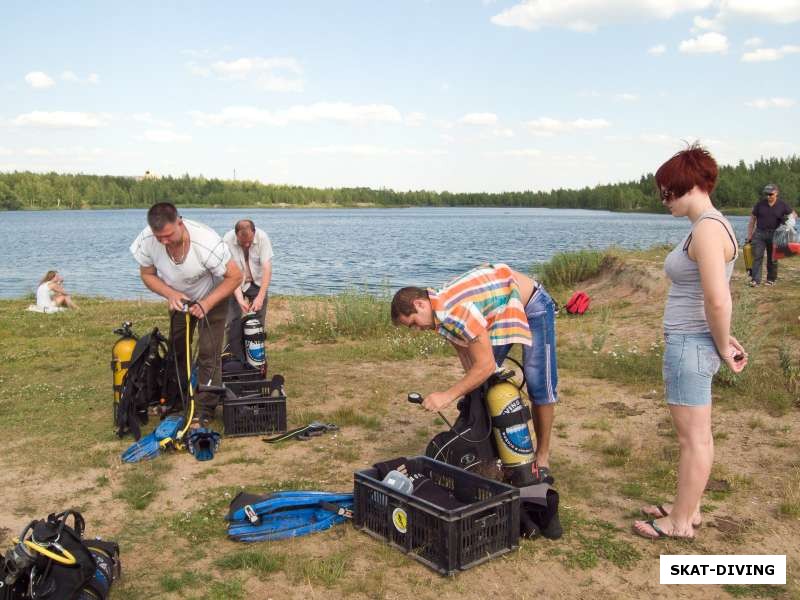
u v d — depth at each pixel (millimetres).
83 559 3193
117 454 5598
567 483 4910
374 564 3781
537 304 4695
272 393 6328
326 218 136625
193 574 3672
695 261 3660
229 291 6180
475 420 4547
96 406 7086
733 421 6102
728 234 3537
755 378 6961
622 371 8078
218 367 6527
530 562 3793
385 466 4348
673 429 6008
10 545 4059
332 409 6871
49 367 9070
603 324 11523
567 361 8727
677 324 3799
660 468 5070
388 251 42969
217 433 5707
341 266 32562
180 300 6000
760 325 9445
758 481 4828
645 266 15656
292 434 5922
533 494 4203
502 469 4625
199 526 4266
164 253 6023
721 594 3480
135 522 4359
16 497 4770
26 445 5855
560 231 73812
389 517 3984
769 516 4301
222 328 6512
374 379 8117
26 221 110875
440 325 4180
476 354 4168
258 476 5105
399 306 4215
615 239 55781
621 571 3709
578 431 6070
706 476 3902
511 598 3449
